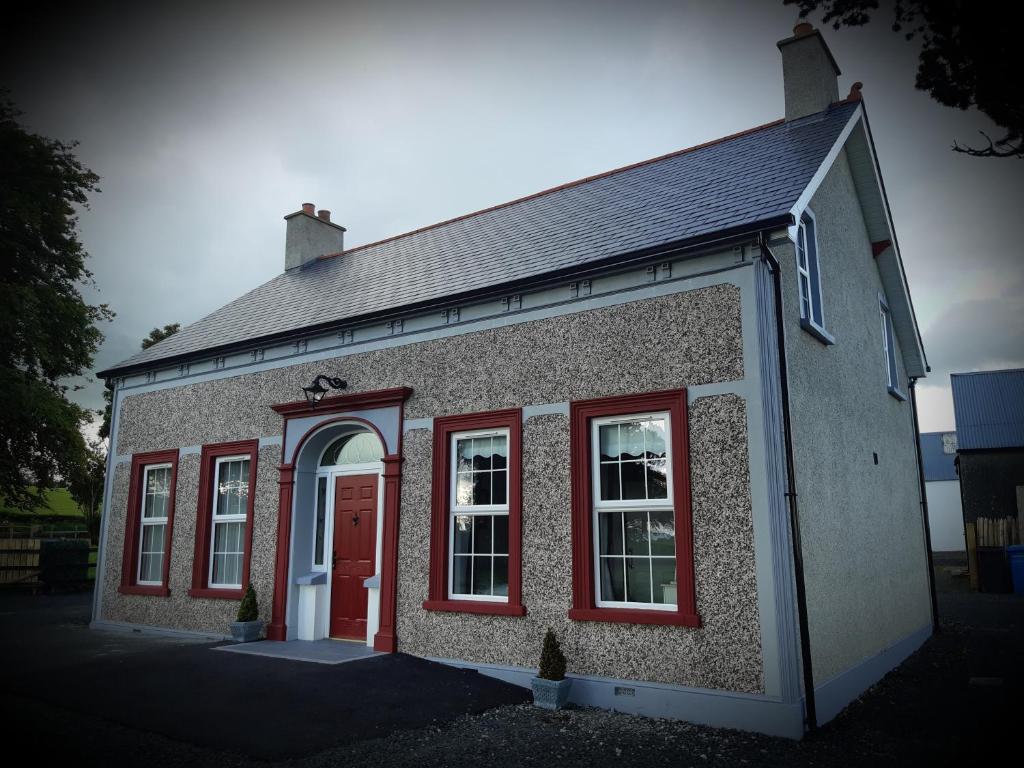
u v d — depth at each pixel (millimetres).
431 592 8336
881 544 9094
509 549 7754
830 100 10344
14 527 21406
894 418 10969
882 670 8258
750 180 8305
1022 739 5629
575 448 7469
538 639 7387
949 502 37500
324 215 16078
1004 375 24812
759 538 6148
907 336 12141
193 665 7801
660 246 7004
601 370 7461
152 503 12422
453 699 6738
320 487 10367
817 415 7434
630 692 6617
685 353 6902
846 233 9539
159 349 13484
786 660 5848
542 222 10719
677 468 6703
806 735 5805
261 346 11070
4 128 17766
